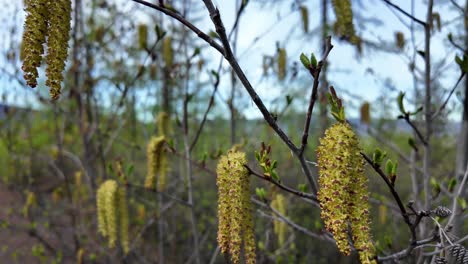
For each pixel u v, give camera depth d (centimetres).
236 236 182
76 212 599
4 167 782
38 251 588
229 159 188
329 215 150
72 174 725
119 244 471
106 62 557
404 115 272
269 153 203
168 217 664
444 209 179
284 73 402
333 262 574
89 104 552
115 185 324
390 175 180
